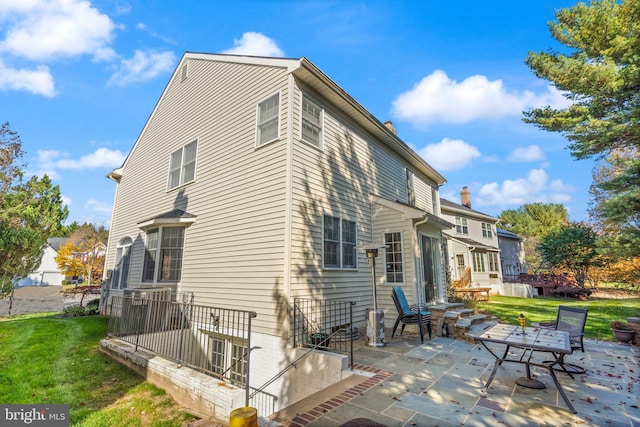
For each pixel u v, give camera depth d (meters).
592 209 19.45
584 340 7.18
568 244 20.25
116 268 11.95
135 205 11.75
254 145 7.39
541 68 9.12
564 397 3.48
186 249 8.66
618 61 8.31
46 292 25.05
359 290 8.18
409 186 12.63
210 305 7.57
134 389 4.84
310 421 3.22
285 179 6.50
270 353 6.08
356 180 8.90
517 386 4.13
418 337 7.29
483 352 5.90
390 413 3.35
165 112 11.13
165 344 5.95
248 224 7.11
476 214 22.53
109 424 3.79
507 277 23.52
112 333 6.91
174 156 10.23
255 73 7.84
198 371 4.64
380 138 10.50
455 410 3.41
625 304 13.38
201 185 8.78
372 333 6.45
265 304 6.36
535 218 37.88
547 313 11.48
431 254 9.97
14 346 6.66
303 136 7.12
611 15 8.22
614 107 8.33
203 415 4.00
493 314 11.00
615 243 8.41
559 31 9.38
